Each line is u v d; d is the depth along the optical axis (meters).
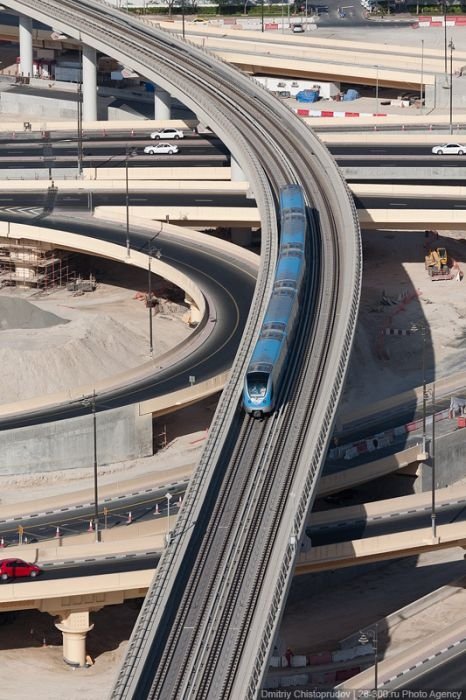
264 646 161.38
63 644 191.00
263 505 187.38
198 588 170.75
